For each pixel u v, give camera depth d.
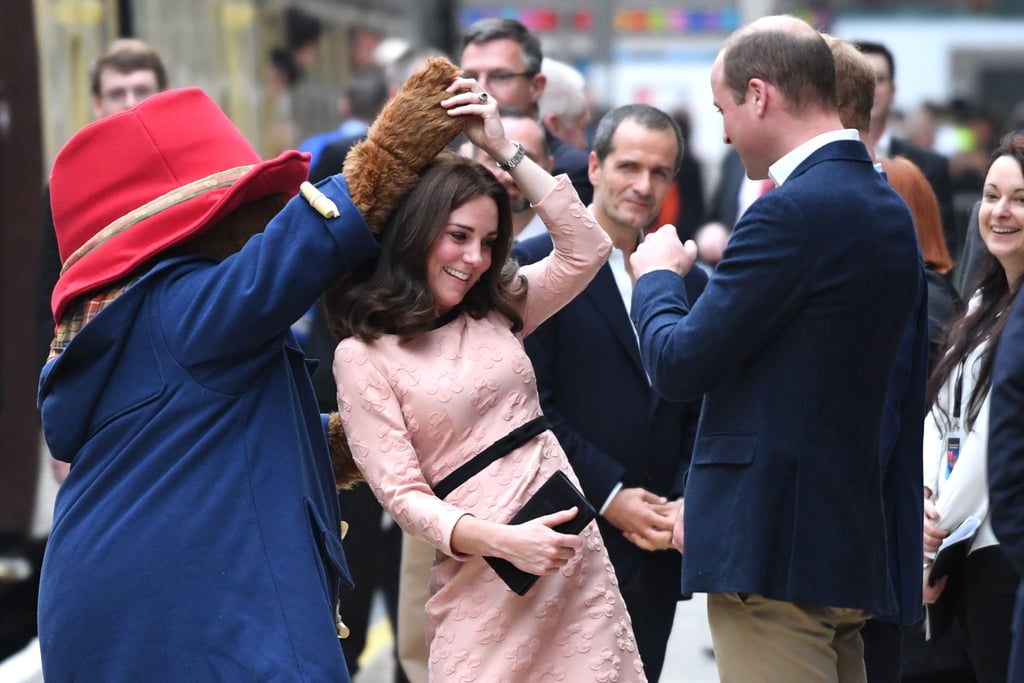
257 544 13.94
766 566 15.45
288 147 57.59
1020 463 14.20
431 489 15.68
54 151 29.52
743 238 15.44
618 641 15.94
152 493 13.91
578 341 19.05
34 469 26.94
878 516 15.88
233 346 14.05
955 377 19.00
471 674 15.70
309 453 14.66
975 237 19.73
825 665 15.81
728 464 15.68
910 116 78.88
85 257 14.53
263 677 13.58
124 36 36.72
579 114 27.12
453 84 15.17
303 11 63.12
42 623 14.13
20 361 26.91
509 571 15.24
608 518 18.89
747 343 15.41
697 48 113.50
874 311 15.45
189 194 14.52
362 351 15.68
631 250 19.45
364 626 25.05
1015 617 14.88
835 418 15.48
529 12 112.62
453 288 15.67
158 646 13.73
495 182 15.69
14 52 27.39
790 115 15.88
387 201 15.00
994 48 106.50
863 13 106.88
